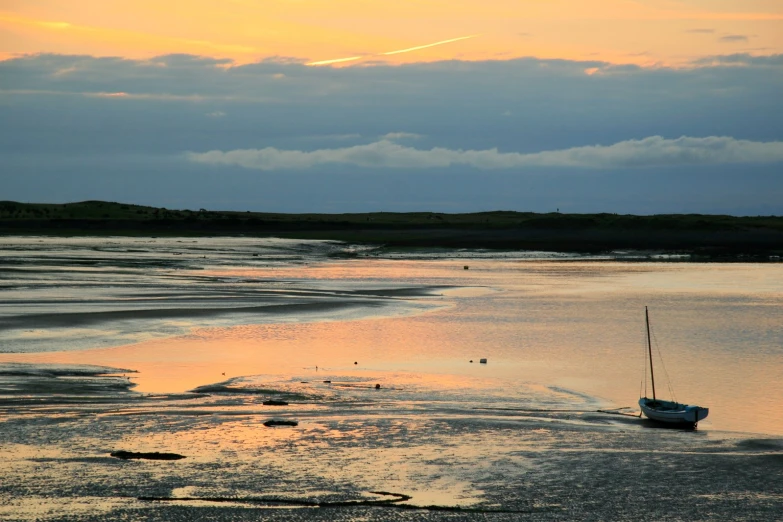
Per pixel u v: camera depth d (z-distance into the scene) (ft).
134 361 173.58
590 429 128.47
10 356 172.86
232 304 269.03
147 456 106.42
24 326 206.80
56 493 92.32
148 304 260.83
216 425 122.52
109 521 84.89
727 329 245.24
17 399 134.62
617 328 244.42
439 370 176.14
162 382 154.61
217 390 148.97
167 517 86.48
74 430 117.19
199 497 92.68
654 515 90.99
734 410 145.69
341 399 145.38
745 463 110.01
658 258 636.89
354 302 289.12
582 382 167.63
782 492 98.78
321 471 102.89
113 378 154.92
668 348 210.18
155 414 127.95
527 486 99.35
